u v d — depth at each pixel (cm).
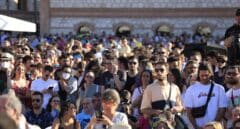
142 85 1541
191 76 1495
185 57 2289
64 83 1766
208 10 6488
